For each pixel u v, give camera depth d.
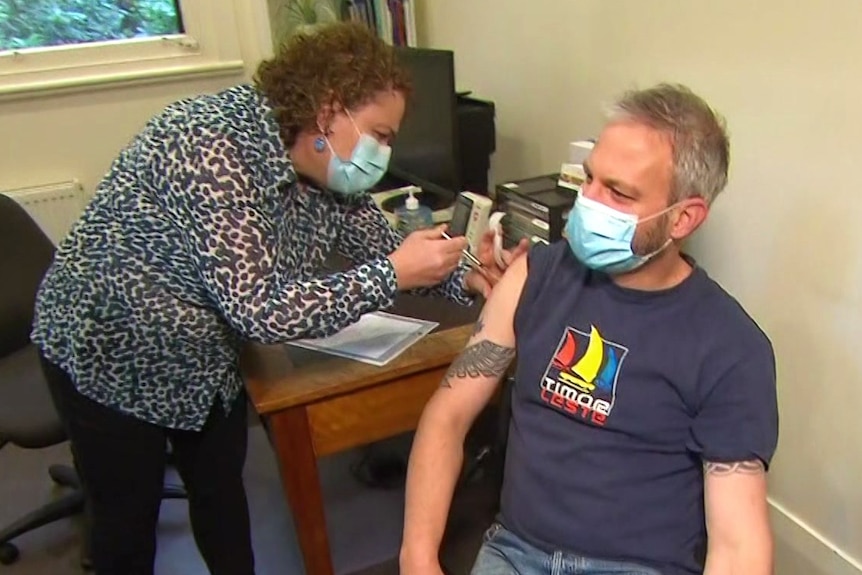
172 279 1.20
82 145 2.72
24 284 1.97
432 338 1.42
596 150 1.02
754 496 0.96
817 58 1.33
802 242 1.46
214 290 1.12
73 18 2.64
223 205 1.10
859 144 1.30
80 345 1.23
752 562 0.93
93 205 1.22
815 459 1.57
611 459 1.05
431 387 1.37
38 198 2.63
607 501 1.05
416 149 2.09
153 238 1.16
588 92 1.98
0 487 2.23
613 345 1.05
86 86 2.64
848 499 1.52
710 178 0.98
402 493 2.11
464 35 2.59
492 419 1.67
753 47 1.45
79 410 1.32
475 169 2.28
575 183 1.70
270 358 1.39
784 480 1.67
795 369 1.55
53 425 1.68
